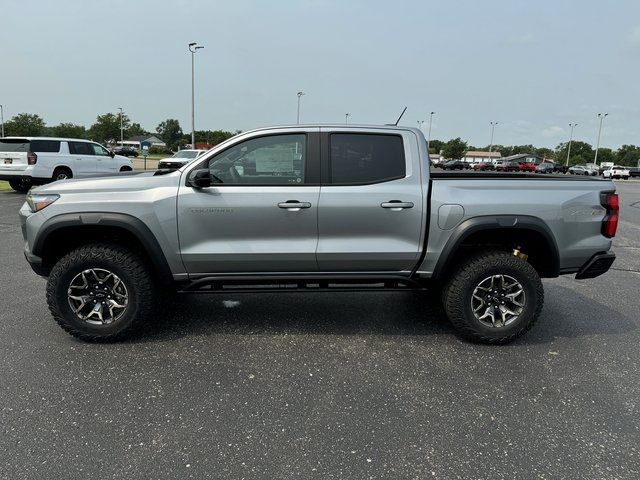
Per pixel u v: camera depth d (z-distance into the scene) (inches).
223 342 159.5
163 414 116.0
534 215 155.3
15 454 100.0
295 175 154.7
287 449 103.3
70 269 149.5
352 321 181.0
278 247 153.9
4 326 169.6
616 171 2261.3
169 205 150.0
